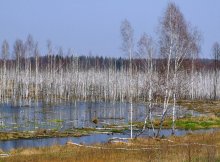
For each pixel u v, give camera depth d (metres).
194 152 22.27
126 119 60.84
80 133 47.16
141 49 52.22
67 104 89.62
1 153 30.16
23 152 30.08
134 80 86.19
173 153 22.94
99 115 67.06
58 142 40.47
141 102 89.81
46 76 103.56
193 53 53.62
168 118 59.34
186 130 48.31
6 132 46.84
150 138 36.56
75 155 25.62
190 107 78.19
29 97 90.75
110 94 107.50
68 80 106.44
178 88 47.72
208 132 40.19
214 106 81.00
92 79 115.19
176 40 43.00
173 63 49.84
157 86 47.03
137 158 22.91
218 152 21.44
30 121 57.78
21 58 106.19
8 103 90.12
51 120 59.31
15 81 96.06
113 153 25.91
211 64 129.00
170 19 43.38
